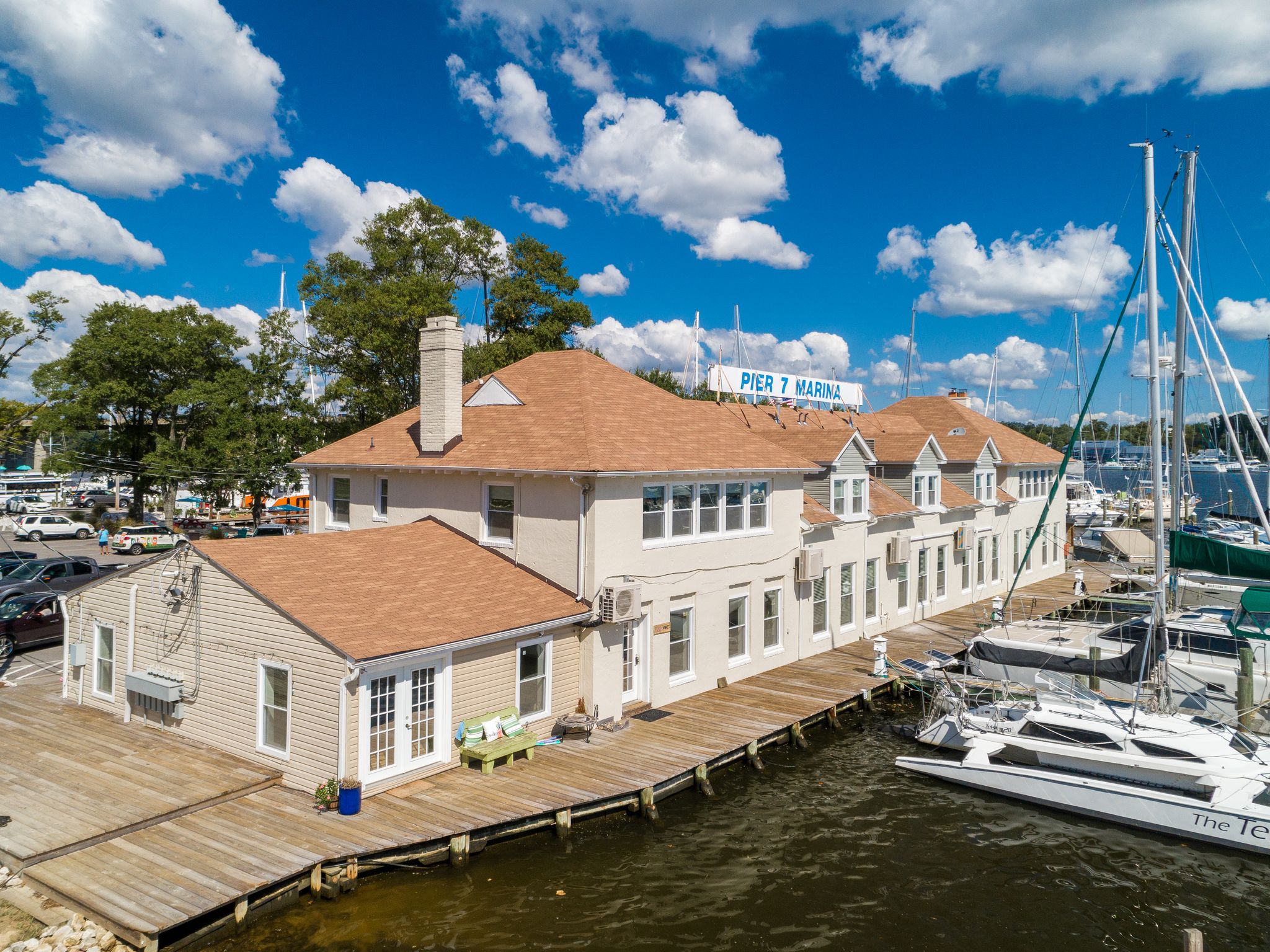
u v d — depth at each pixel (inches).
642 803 572.4
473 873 492.4
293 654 542.9
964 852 559.8
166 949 394.3
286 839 472.4
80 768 558.3
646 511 748.0
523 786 563.8
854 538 1039.0
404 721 556.7
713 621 821.9
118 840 465.1
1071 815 620.1
